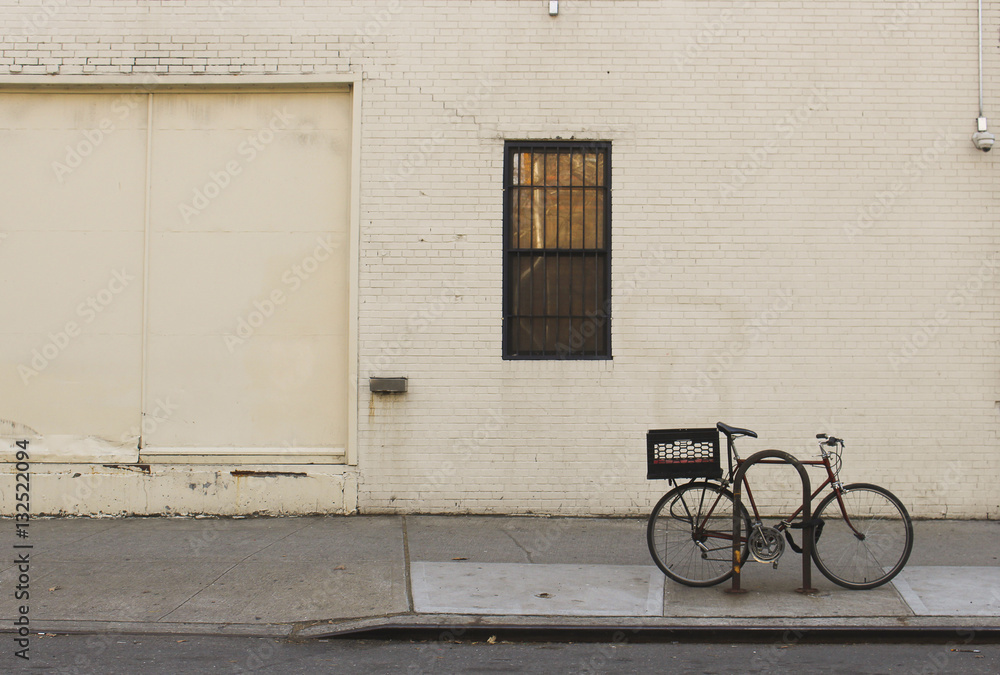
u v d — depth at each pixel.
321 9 8.28
